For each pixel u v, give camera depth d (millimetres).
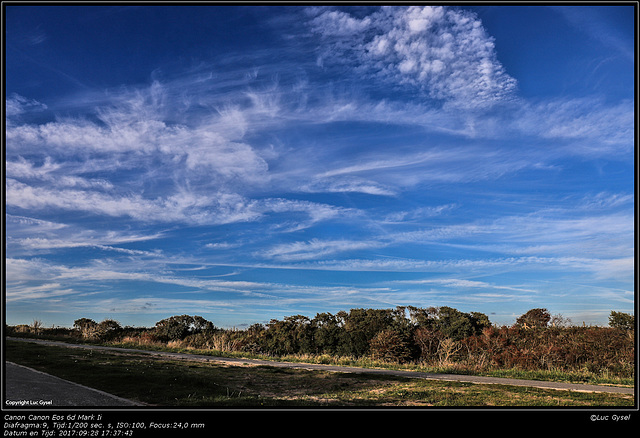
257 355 24000
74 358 18500
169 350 25891
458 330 26828
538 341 21656
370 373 16141
